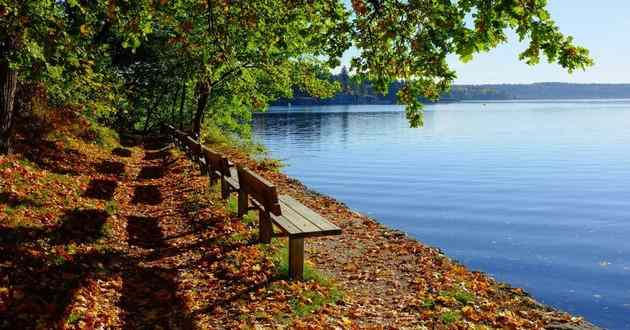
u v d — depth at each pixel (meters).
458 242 15.18
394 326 5.75
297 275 6.91
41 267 6.49
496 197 22.98
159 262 7.57
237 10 7.98
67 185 11.19
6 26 7.37
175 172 16.11
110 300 6.03
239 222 9.52
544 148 48.25
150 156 21.81
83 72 9.62
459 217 18.67
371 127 76.81
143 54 30.50
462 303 6.86
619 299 10.70
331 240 10.23
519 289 8.15
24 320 5.12
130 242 8.48
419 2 5.12
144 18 7.45
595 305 10.39
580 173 31.45
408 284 7.62
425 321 6.04
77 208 9.48
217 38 8.09
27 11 7.49
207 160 13.51
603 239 15.74
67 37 7.90
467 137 61.00
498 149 46.69
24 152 12.66
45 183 10.56
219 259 7.61
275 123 85.56
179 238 8.83
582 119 112.88
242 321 5.59
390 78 5.99
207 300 6.24
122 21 7.56
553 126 85.69
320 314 5.92
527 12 4.56
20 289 5.75
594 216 19.19
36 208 8.79
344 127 76.00
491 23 4.69
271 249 8.01
